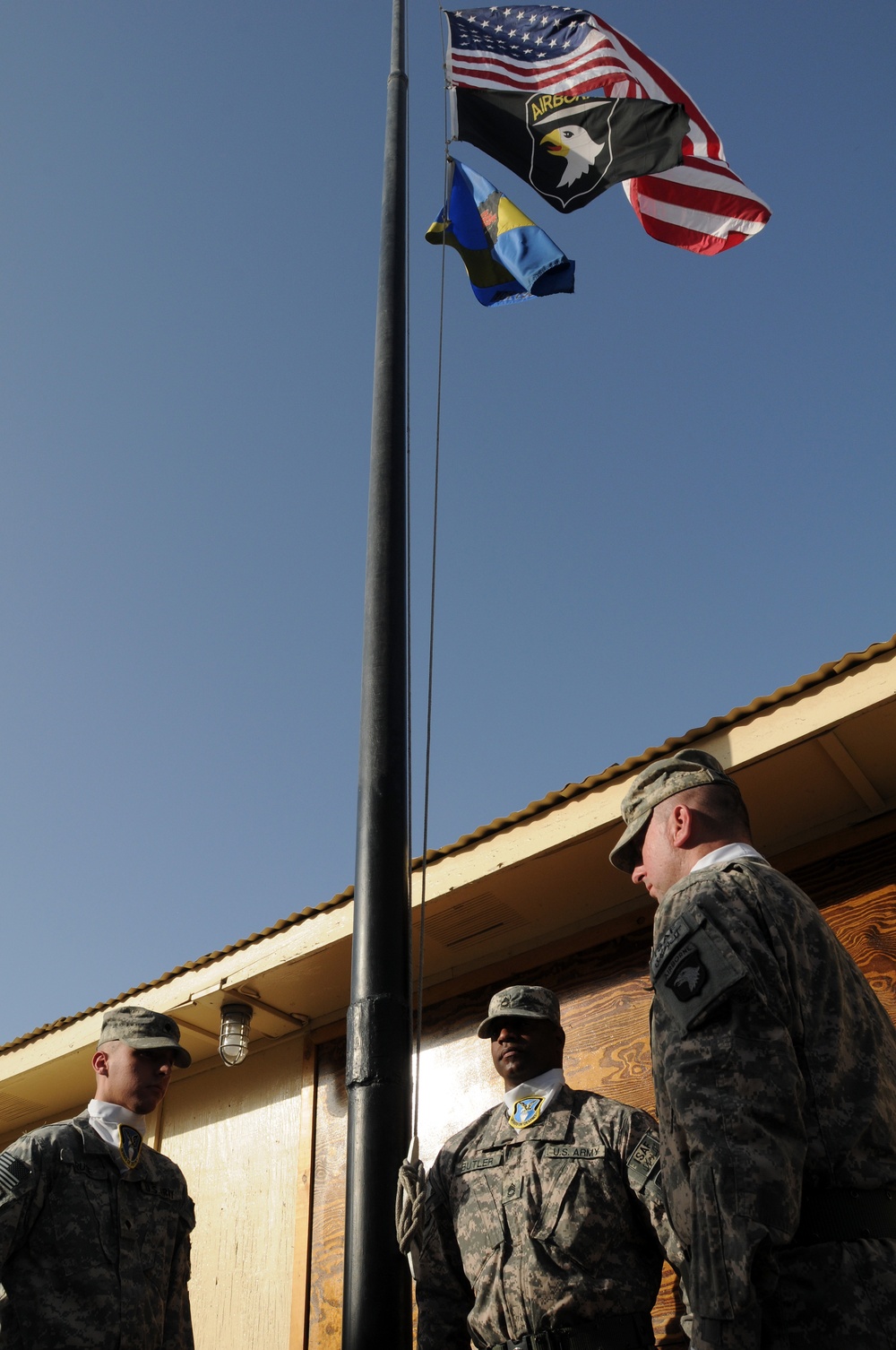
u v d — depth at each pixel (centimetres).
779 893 238
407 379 399
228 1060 637
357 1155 280
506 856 539
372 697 336
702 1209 201
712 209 583
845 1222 203
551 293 544
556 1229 352
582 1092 399
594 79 579
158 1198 416
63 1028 718
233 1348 610
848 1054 220
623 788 517
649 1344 339
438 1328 365
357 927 307
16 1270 374
